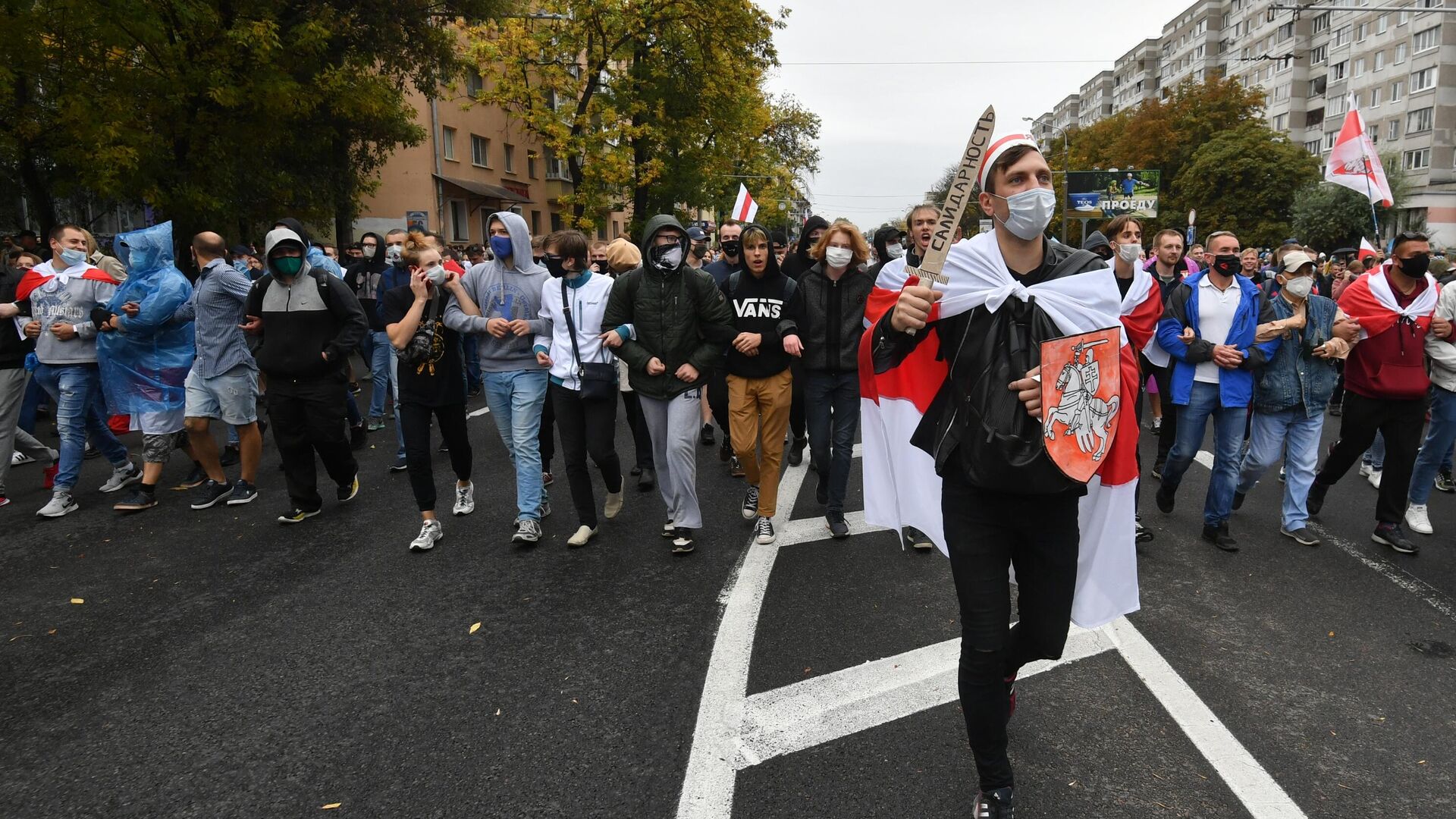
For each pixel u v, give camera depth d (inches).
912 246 205.6
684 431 189.0
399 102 625.9
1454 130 2063.2
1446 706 126.0
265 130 511.5
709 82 997.2
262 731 120.3
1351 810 101.3
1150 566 186.5
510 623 155.9
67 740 118.8
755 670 136.7
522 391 199.5
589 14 900.0
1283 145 1791.3
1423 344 194.1
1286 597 169.0
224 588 174.9
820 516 224.4
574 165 982.4
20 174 508.1
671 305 187.0
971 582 93.4
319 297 211.5
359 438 313.1
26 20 418.0
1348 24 2436.0
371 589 173.2
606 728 119.6
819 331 200.8
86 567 187.9
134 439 330.3
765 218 1788.9
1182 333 198.4
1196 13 3329.2
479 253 582.9
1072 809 101.3
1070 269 94.0
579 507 200.2
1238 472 196.4
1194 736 117.4
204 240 223.5
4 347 235.0
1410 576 181.2
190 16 450.6
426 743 116.5
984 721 94.6
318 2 550.6
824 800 102.9
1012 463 87.2
